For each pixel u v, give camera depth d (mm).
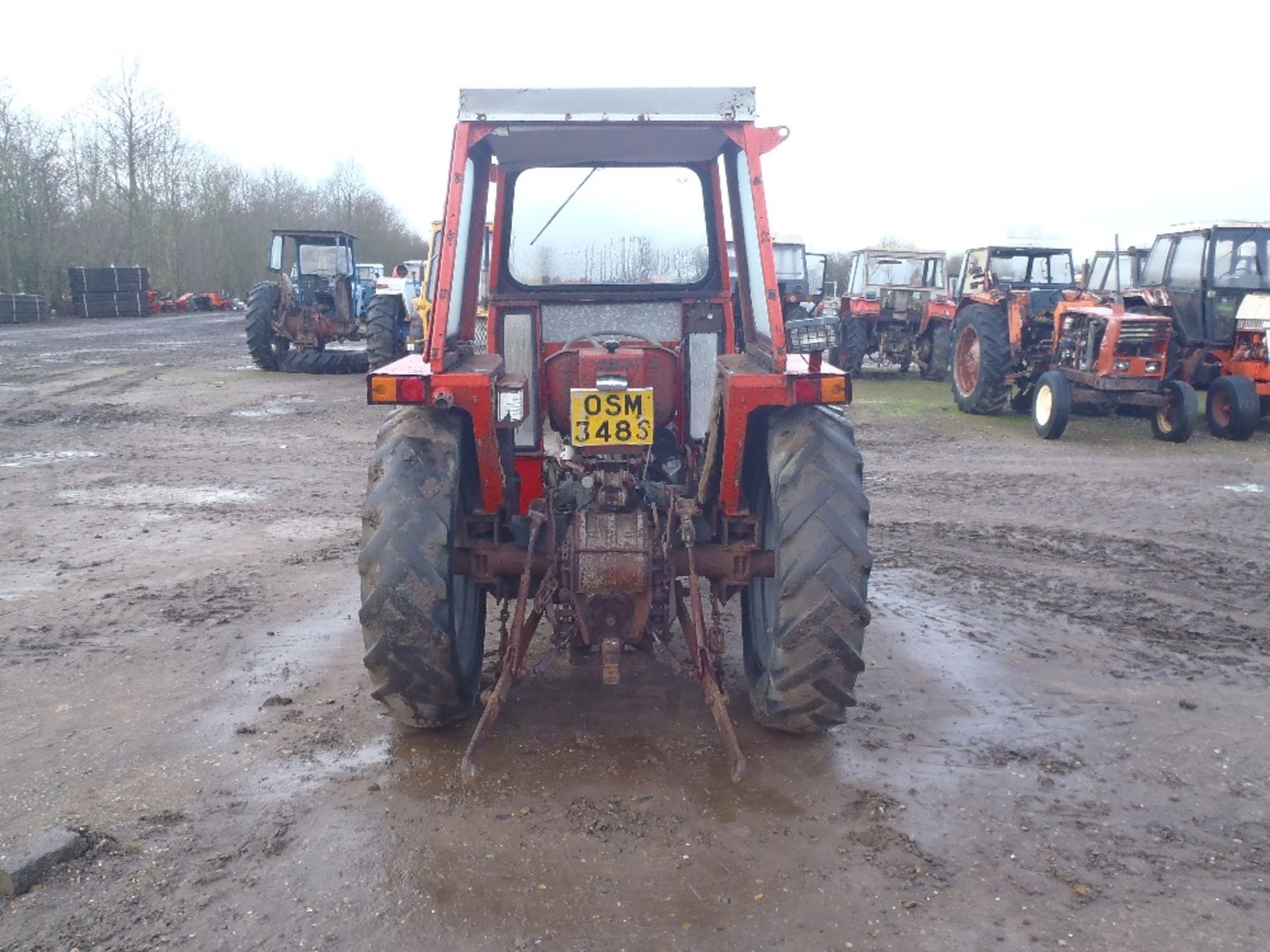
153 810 3379
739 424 3684
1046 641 5086
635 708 4207
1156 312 12438
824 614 3559
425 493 3648
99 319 38969
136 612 5461
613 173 4824
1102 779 3625
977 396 13336
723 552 3967
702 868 3043
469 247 4445
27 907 2855
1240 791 3539
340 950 2676
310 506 8094
